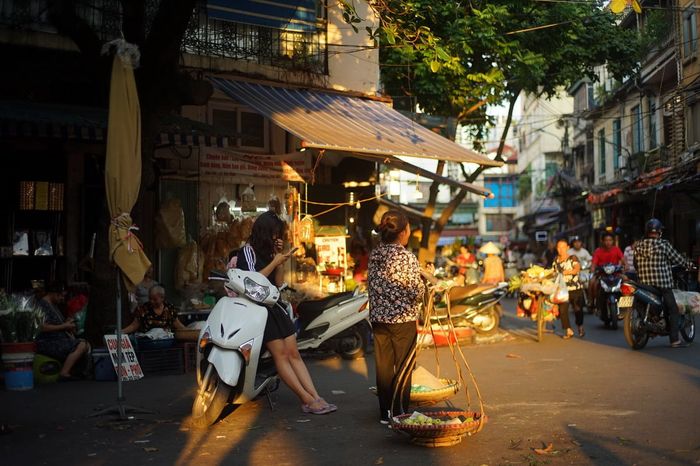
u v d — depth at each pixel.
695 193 22.92
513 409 6.81
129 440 5.95
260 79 14.06
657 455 5.11
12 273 12.16
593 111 35.66
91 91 12.69
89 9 12.32
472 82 18.89
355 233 16.94
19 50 11.77
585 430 5.90
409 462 5.09
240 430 6.24
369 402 7.50
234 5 13.69
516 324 16.14
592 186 32.72
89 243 12.51
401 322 6.27
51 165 12.36
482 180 70.38
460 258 21.27
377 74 15.82
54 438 6.06
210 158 13.26
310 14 14.60
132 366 7.39
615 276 14.82
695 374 8.66
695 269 11.40
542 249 47.22
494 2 17.98
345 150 11.08
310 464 5.11
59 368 9.20
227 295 6.70
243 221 13.04
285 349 6.73
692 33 23.53
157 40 9.24
